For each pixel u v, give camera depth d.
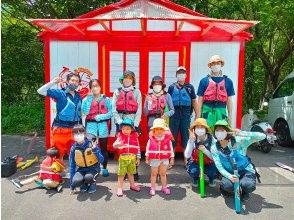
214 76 3.86
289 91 5.59
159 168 3.35
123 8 4.19
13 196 3.29
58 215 2.95
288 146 5.66
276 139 5.38
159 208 3.07
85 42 4.37
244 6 6.81
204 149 3.29
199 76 4.39
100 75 4.39
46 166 3.43
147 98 3.76
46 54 4.40
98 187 3.50
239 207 3.01
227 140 3.20
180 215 2.96
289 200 3.27
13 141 5.55
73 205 3.12
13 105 7.44
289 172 4.12
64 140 3.59
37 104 7.46
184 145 3.96
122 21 4.29
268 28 7.14
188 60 4.35
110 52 4.36
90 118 3.67
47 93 3.55
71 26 4.11
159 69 4.36
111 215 2.95
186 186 3.55
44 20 3.77
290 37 7.61
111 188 3.48
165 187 3.37
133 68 4.37
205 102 3.86
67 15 7.12
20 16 7.46
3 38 7.49
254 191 3.47
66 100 3.57
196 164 3.44
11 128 6.54
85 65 4.40
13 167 3.84
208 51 4.38
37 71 7.70
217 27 4.19
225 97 3.84
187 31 4.32
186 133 3.93
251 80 8.16
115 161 4.35
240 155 3.22
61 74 4.41
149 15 3.87
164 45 4.33
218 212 3.02
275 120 5.80
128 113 3.65
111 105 3.71
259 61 8.30
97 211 3.02
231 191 3.20
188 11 4.35
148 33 4.30
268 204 3.18
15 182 3.53
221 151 3.19
